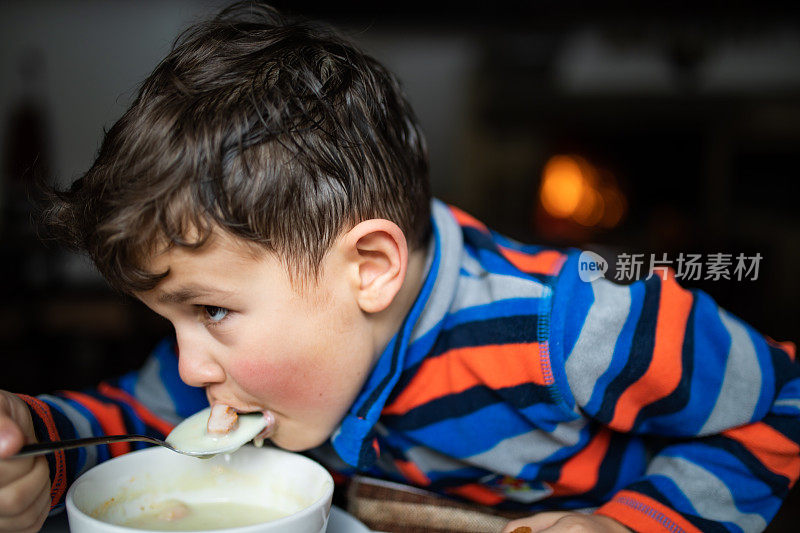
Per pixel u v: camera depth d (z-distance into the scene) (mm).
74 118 2734
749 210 2533
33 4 2689
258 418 686
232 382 658
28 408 656
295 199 619
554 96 2566
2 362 2236
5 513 541
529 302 732
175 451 637
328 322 656
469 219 898
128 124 628
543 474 806
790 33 2391
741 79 2451
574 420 756
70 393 824
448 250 781
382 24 2518
